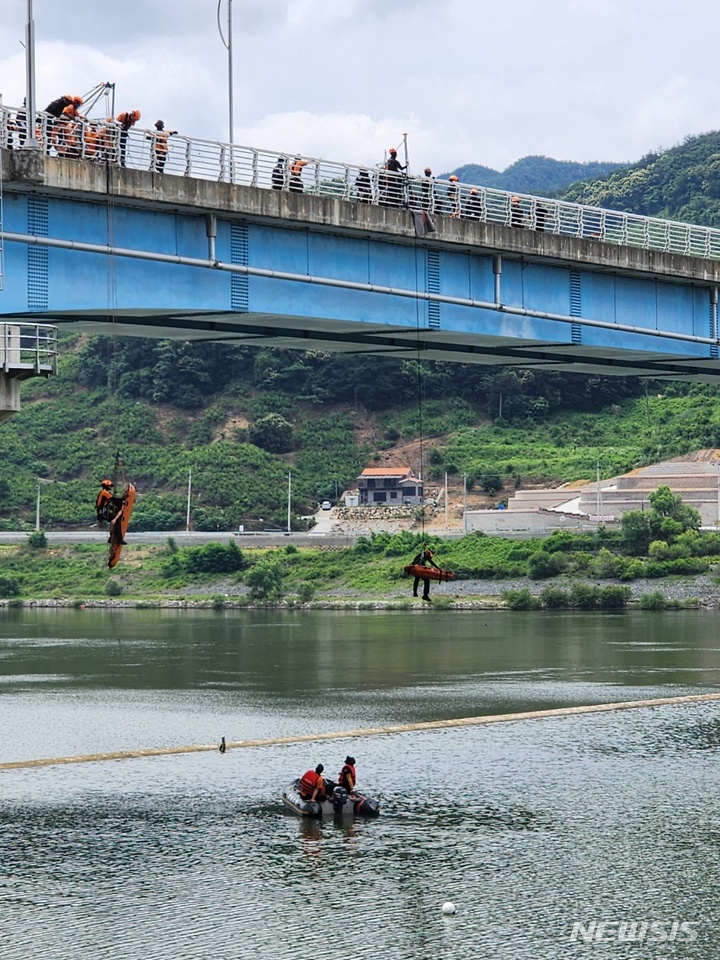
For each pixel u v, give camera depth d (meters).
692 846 55.72
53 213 61.16
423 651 121.31
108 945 45.88
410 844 56.06
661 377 97.44
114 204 62.97
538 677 103.25
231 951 45.41
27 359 55.62
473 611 168.25
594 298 82.38
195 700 92.81
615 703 89.62
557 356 88.25
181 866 53.41
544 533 199.12
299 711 87.88
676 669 107.25
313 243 69.62
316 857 54.41
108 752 73.75
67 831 57.91
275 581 183.12
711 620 150.62
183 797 63.53
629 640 129.12
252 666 111.25
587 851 55.16
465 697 93.44
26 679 103.38
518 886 51.22
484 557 188.50
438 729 80.75
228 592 186.62
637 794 63.88
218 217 66.00
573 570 181.25
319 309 69.75
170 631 142.75
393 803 62.47
